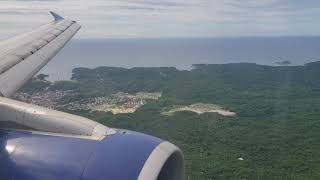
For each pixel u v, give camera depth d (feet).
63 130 35.12
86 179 30.14
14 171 31.12
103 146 32.55
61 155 31.71
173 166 34.30
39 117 36.01
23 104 37.45
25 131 35.22
